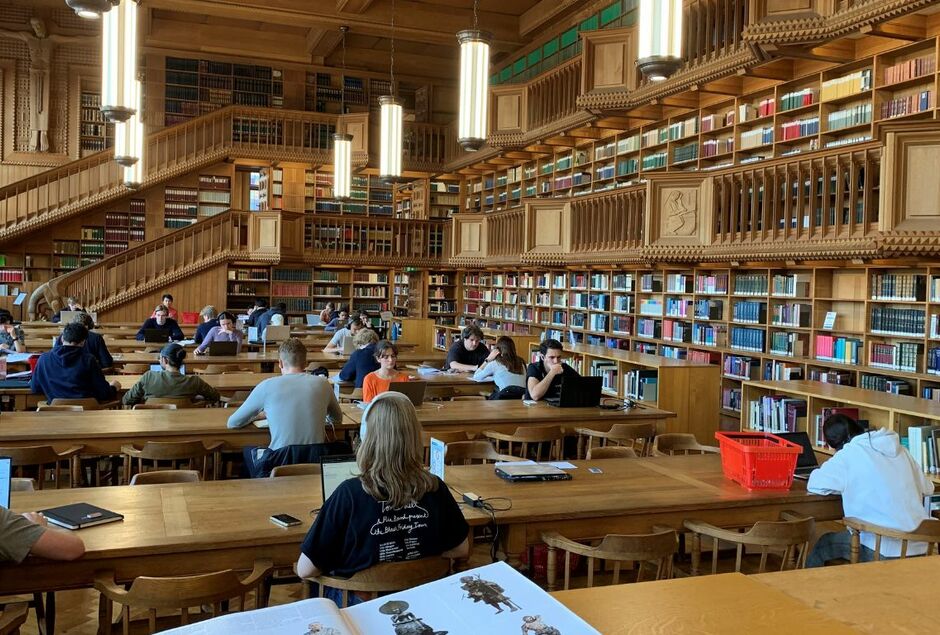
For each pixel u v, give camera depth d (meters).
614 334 12.84
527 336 12.36
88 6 5.44
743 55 9.10
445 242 19.12
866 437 3.90
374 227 18.70
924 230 6.96
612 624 1.56
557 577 4.32
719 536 3.56
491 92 15.12
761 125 10.58
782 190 9.17
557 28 16.23
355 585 2.61
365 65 20.80
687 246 9.71
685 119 11.85
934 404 5.99
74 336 6.39
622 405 6.71
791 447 4.04
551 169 15.57
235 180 20.72
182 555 2.91
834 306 9.44
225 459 6.11
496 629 1.53
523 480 4.01
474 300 18.50
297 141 19.17
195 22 19.25
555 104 13.92
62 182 18.91
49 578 2.75
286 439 4.84
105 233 19.39
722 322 10.76
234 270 18.52
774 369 9.77
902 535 3.62
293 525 3.10
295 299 18.75
